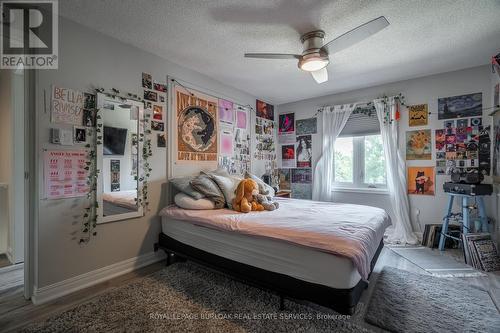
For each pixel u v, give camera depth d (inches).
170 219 96.0
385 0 68.2
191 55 102.3
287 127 177.2
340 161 156.8
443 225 113.1
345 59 106.7
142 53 96.7
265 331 57.3
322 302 56.7
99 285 80.5
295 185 173.2
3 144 107.5
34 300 69.9
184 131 113.6
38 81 70.7
